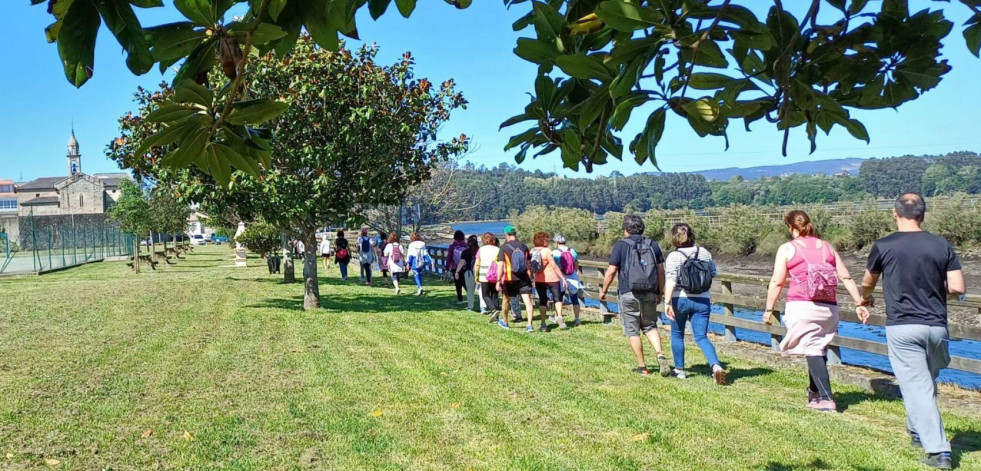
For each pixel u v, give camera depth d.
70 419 5.85
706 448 5.04
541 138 1.51
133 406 6.28
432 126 14.48
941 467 4.49
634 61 1.23
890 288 4.68
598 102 1.33
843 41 1.49
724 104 1.37
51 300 15.33
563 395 6.59
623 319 7.57
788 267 6.00
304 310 13.73
